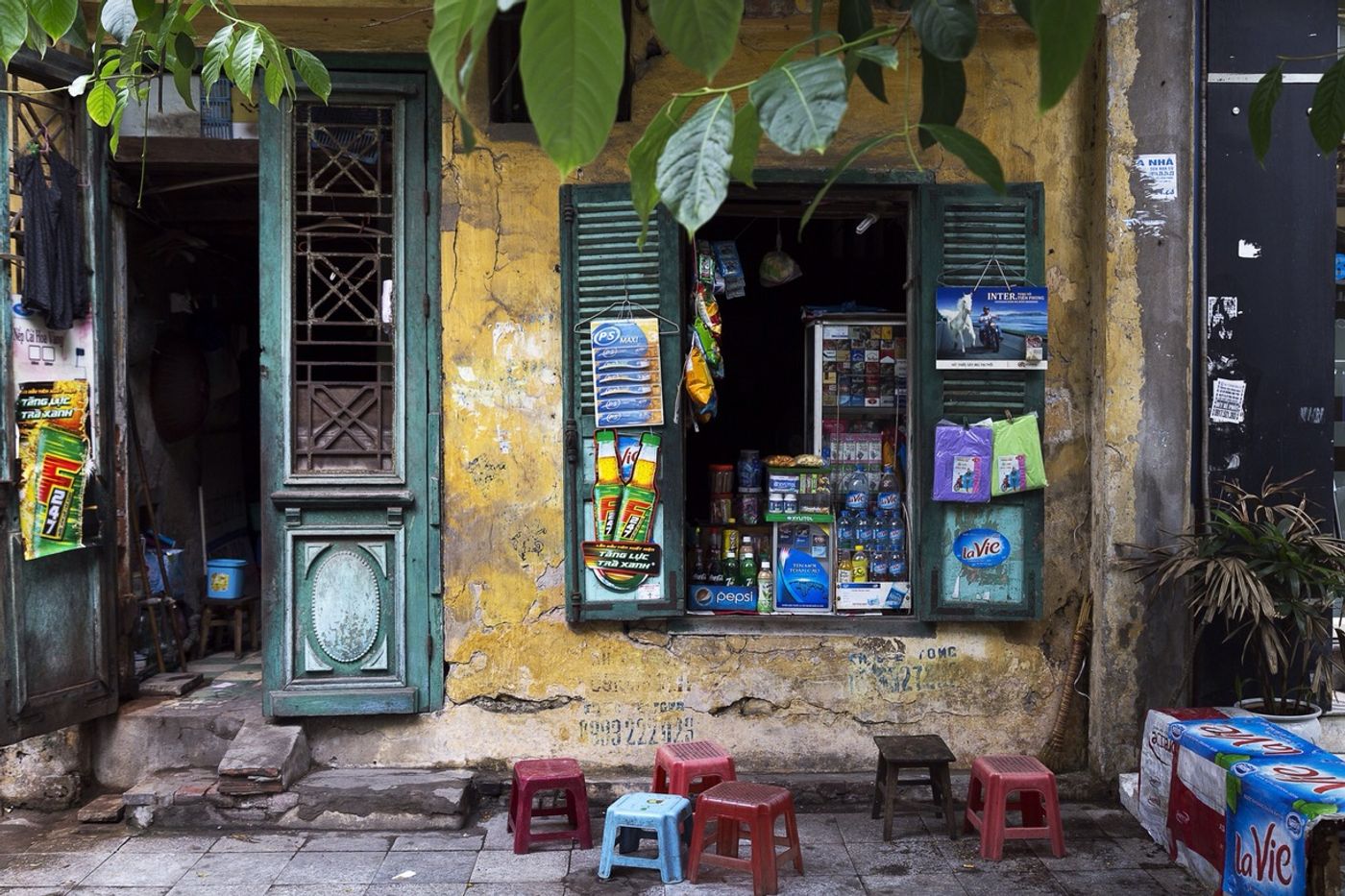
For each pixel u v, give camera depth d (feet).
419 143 16.53
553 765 15.14
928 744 15.44
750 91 5.12
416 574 16.66
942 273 16.75
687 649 16.89
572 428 16.48
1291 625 16.75
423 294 16.57
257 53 10.39
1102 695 16.66
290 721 16.66
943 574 16.85
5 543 15.07
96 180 16.35
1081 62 4.53
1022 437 16.58
